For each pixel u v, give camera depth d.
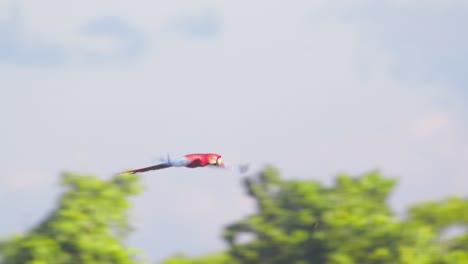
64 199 96.88
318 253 105.50
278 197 109.25
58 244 93.56
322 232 104.81
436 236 116.38
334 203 107.75
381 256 103.06
